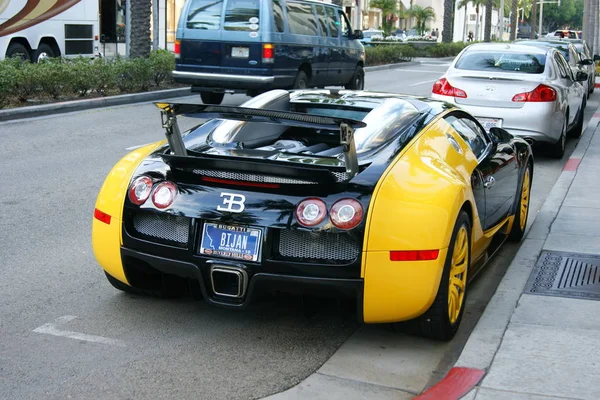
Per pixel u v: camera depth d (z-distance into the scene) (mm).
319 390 4344
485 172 5809
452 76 11500
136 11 19156
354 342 5020
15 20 19484
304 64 16875
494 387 4180
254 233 4609
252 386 4359
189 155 4926
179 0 33812
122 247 5000
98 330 5059
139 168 5121
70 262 6434
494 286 6320
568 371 4383
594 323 5129
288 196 4629
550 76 11469
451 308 4984
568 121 12617
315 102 5828
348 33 18922
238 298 4695
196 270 4723
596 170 10523
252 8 15406
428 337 5035
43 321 5172
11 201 8359
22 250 6703
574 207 8477
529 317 5223
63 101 15539
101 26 26062
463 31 96875
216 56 15695
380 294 4535
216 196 4734
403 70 32094
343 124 4367
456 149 5523
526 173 7328
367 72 30484
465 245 5141
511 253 7152
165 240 4855
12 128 13008
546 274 6199
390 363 4727
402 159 4914
